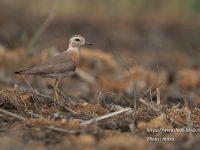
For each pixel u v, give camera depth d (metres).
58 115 11.67
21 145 10.25
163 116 11.57
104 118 11.65
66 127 11.06
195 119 12.42
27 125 11.12
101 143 10.30
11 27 27.56
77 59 14.26
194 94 18.48
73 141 10.38
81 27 30.27
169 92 18.38
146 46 28.14
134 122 11.57
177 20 33.12
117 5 33.91
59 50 22.88
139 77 19.78
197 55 25.42
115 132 10.95
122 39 28.97
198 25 32.56
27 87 16.20
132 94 17.67
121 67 21.00
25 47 21.05
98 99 13.12
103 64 21.48
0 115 11.55
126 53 26.03
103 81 19.56
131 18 33.09
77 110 12.59
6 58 20.53
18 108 12.00
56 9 31.61
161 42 28.67
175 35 30.61
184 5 34.44
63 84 18.95
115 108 12.68
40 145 10.26
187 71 22.36
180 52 27.25
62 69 13.70
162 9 34.59
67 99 13.45
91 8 33.41
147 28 31.62
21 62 18.73
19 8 30.70
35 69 13.45
